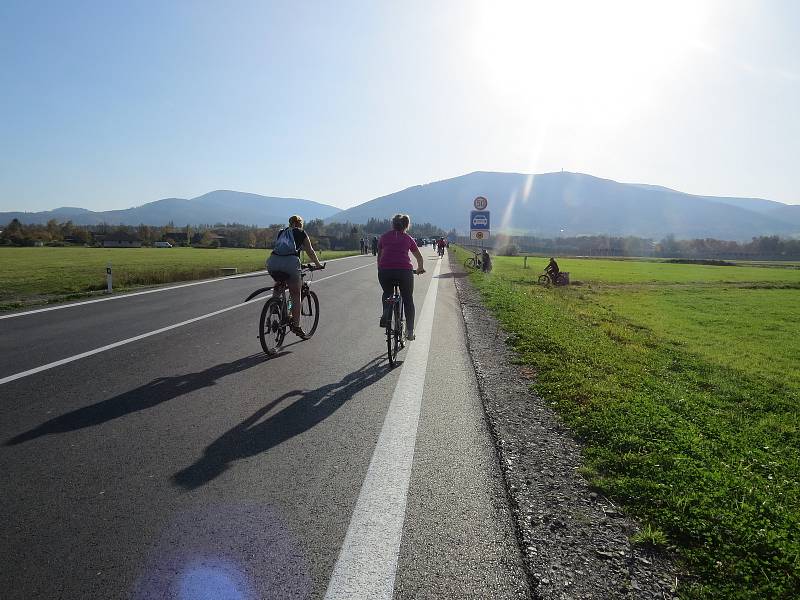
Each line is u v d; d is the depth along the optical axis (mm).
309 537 3018
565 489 3729
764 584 2732
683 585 2719
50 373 6402
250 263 37500
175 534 3010
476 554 2900
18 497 3385
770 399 8305
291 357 7652
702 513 3379
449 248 81500
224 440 4426
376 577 2674
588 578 2727
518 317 12297
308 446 4355
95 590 2525
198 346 8203
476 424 5004
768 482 4309
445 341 9328
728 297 31609
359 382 6410
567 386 6414
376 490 3609
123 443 4301
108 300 14148
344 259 43438
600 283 38219
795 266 83000
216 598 2480
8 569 2664
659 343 13305
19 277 23812
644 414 5453
